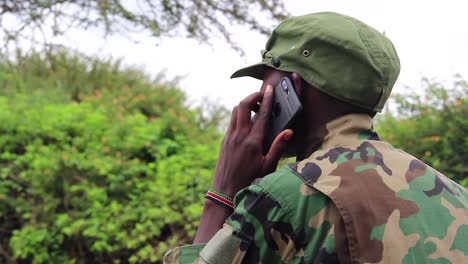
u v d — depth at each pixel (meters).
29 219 4.06
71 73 6.09
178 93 6.12
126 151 4.51
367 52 1.14
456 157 4.40
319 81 1.15
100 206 3.88
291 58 1.19
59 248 3.90
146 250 3.74
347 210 1.02
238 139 1.23
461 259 1.04
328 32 1.15
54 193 4.04
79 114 4.83
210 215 1.22
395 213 1.04
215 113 5.86
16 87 5.76
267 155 1.21
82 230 3.86
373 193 1.05
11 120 4.54
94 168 4.10
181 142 4.87
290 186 1.06
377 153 1.13
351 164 1.09
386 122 4.84
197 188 4.00
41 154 4.25
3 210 4.05
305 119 1.20
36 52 4.24
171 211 3.83
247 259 1.06
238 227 1.07
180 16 3.52
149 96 5.94
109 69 6.40
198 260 1.11
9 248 4.04
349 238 1.00
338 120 1.17
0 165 4.22
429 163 4.49
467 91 4.60
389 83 1.17
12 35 3.38
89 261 3.91
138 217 3.91
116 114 5.27
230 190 1.22
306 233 1.03
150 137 4.63
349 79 1.14
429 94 4.68
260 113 1.24
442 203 1.10
